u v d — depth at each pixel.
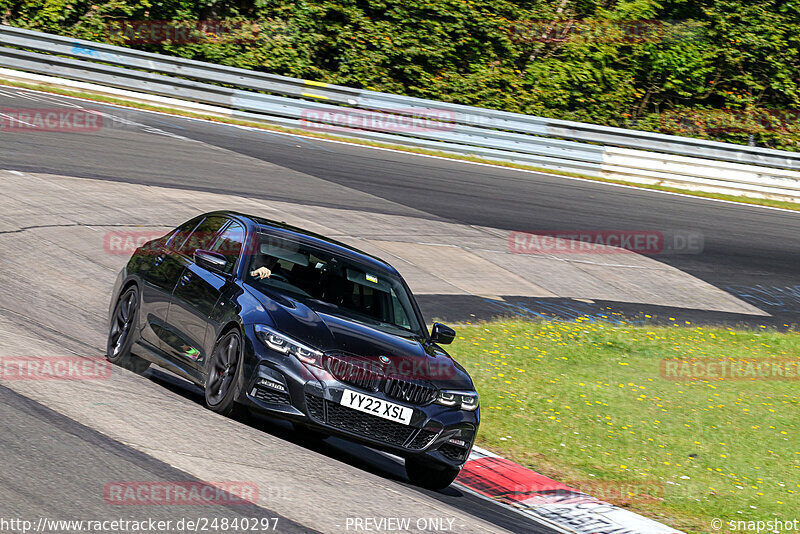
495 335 47.06
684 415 39.78
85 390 24.28
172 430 22.44
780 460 36.28
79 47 86.62
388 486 23.44
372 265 30.05
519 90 110.56
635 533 26.38
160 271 29.95
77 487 17.31
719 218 83.69
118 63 87.31
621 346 49.34
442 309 49.94
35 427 20.14
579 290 60.06
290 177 70.88
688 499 30.78
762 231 81.62
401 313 28.94
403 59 108.50
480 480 29.02
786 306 63.94
